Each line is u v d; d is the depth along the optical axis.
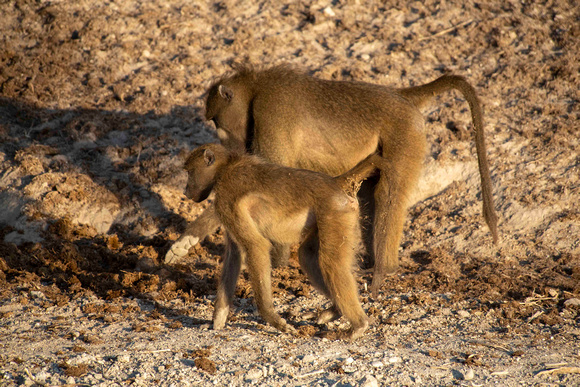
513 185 14.05
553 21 19.42
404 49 18.58
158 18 19.92
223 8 20.36
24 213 13.09
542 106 16.09
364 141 10.98
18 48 18.66
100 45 18.75
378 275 9.09
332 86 11.30
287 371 7.19
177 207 14.13
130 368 7.14
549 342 8.53
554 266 11.84
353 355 7.84
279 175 8.96
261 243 8.89
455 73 17.66
